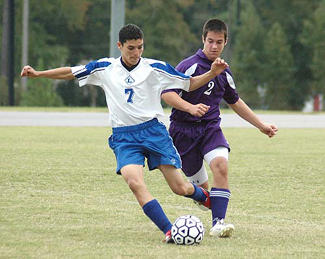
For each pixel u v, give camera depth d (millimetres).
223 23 26844
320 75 189000
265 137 67812
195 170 27453
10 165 43750
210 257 21750
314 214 30109
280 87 187750
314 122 93938
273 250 22969
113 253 22031
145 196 24016
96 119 90562
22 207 30156
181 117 26828
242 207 31672
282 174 42062
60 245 23062
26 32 172500
